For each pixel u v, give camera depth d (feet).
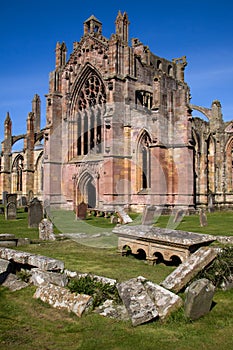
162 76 173.27
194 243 40.45
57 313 28.19
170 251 42.98
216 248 38.83
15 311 28.76
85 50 159.43
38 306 29.71
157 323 25.89
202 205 157.58
